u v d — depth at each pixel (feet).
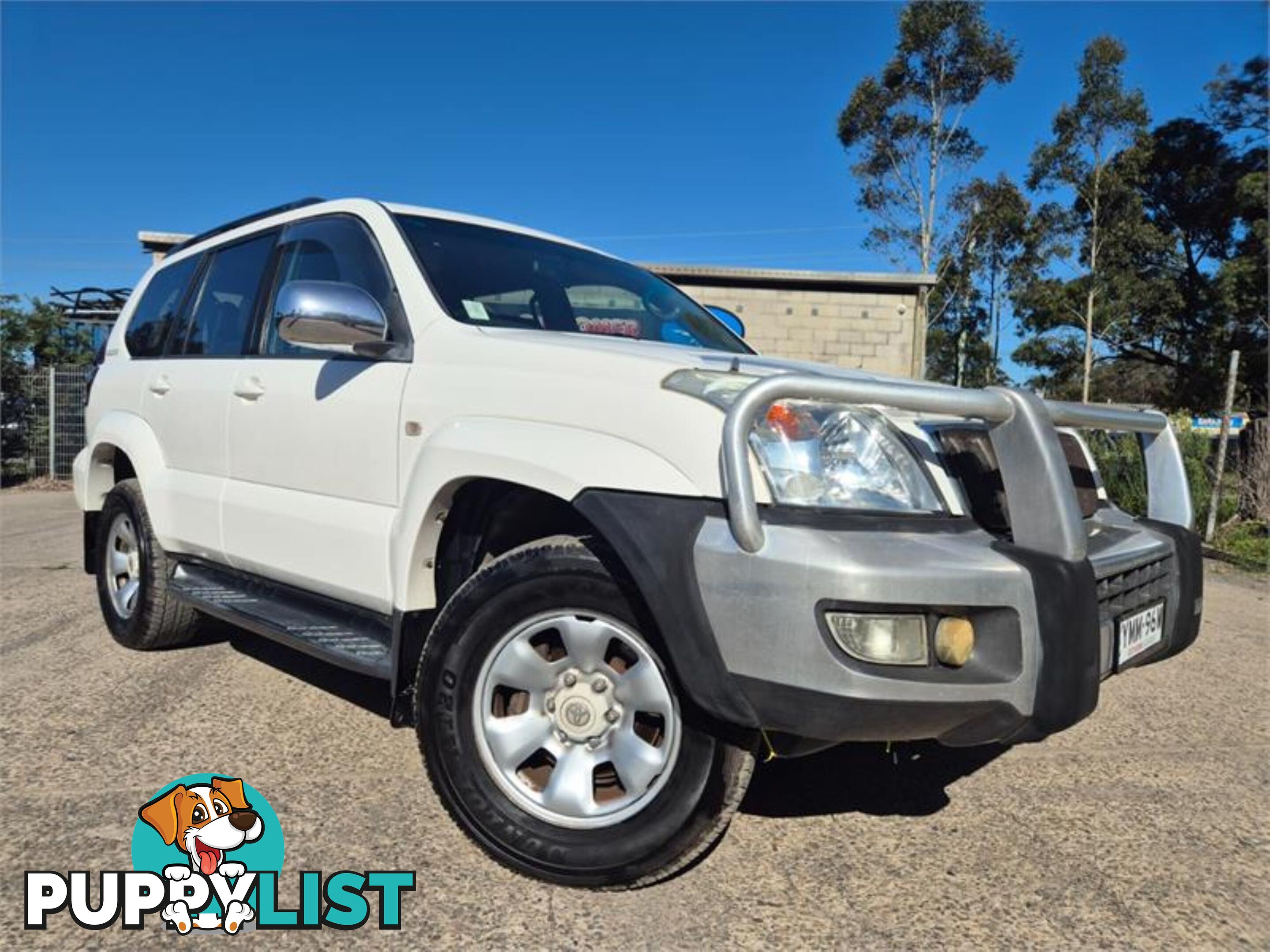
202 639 14.64
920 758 10.68
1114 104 104.88
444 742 7.80
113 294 55.67
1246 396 104.99
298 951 6.68
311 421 10.06
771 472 6.67
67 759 9.85
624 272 12.71
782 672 6.33
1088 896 7.67
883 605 6.25
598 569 7.30
